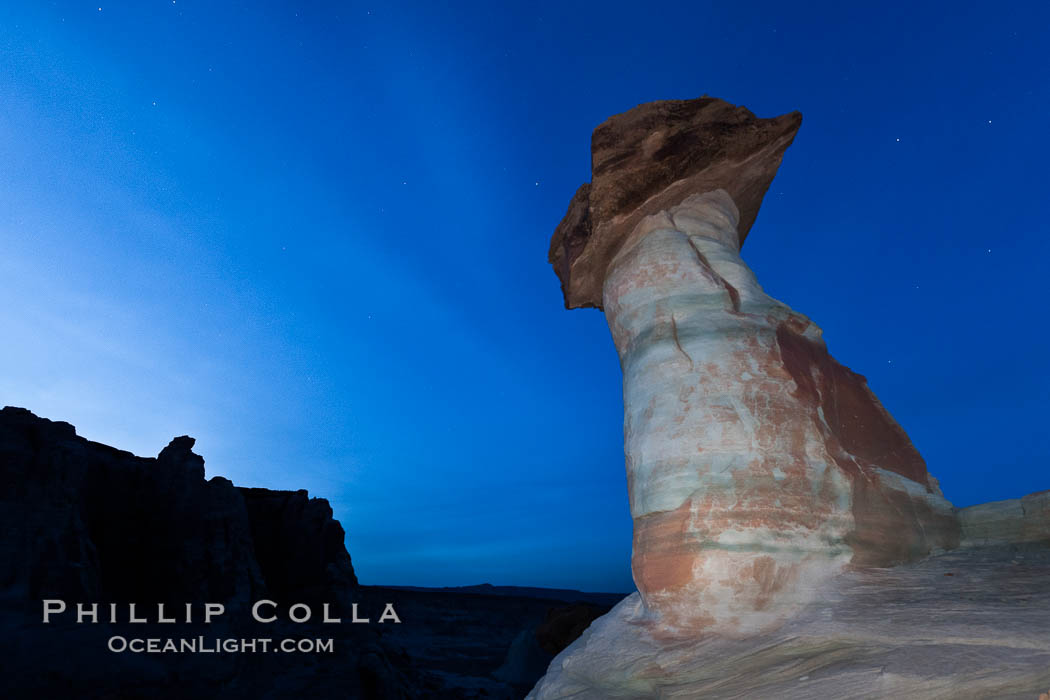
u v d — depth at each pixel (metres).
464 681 41.78
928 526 5.05
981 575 4.29
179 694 25.45
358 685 31.69
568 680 5.57
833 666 3.86
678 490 5.11
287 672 30.62
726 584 4.74
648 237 6.46
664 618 5.04
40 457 28.30
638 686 4.84
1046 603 3.66
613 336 6.73
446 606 65.62
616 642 5.26
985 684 3.23
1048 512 4.73
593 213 6.71
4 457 26.98
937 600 4.02
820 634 4.13
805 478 4.91
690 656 4.55
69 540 27.25
